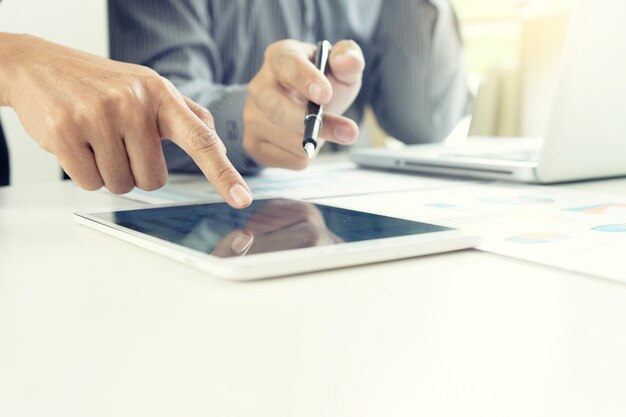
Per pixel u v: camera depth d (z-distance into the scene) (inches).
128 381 8.0
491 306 10.9
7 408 7.3
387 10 53.1
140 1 41.8
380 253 13.9
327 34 53.3
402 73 51.7
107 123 20.2
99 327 10.0
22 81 21.6
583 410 7.1
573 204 21.2
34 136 21.4
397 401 7.3
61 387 7.9
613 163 26.5
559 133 24.5
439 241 14.6
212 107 32.4
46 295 11.8
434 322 10.1
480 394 7.5
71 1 59.7
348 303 11.1
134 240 16.0
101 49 61.2
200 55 41.8
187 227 16.6
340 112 31.2
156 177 21.7
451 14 53.3
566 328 9.7
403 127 52.5
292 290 12.0
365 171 32.7
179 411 7.2
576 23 22.8
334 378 8.0
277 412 7.1
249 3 49.2
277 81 29.3
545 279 12.6
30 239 17.1
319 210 18.9
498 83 73.8
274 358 8.7
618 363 8.3
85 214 19.3
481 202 21.9
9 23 57.3
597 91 24.2
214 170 18.6
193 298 11.5
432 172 30.1
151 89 20.5
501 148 34.6
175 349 9.0
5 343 9.4
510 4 82.3
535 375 8.0
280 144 30.4
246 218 17.7
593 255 14.0
